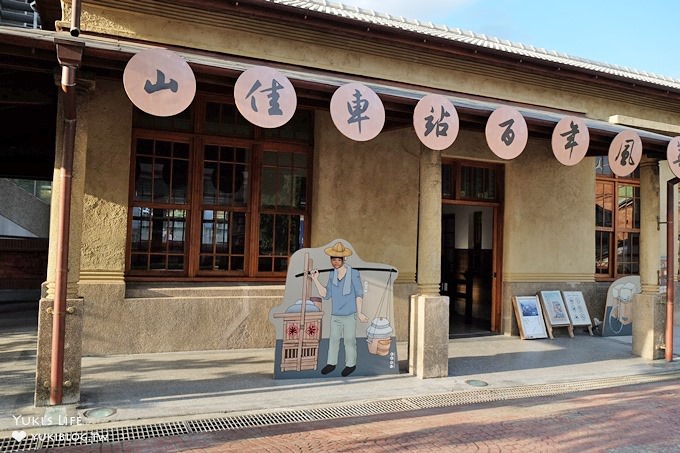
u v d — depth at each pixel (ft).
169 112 16.15
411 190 30.83
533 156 34.65
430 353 22.59
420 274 23.17
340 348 22.31
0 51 16.02
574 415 18.48
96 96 24.41
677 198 40.70
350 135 18.63
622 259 39.42
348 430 16.43
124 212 24.79
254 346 26.84
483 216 38.24
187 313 25.63
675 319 40.01
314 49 27.40
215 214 27.32
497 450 15.10
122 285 24.50
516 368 25.11
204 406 17.93
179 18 24.62
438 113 20.07
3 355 23.21
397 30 27.43
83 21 23.31
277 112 17.44
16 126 27.91
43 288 17.76
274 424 16.83
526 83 32.60
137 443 14.88
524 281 34.27
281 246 28.55
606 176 38.91
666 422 17.97
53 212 17.78
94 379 20.44
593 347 30.83
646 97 35.99
